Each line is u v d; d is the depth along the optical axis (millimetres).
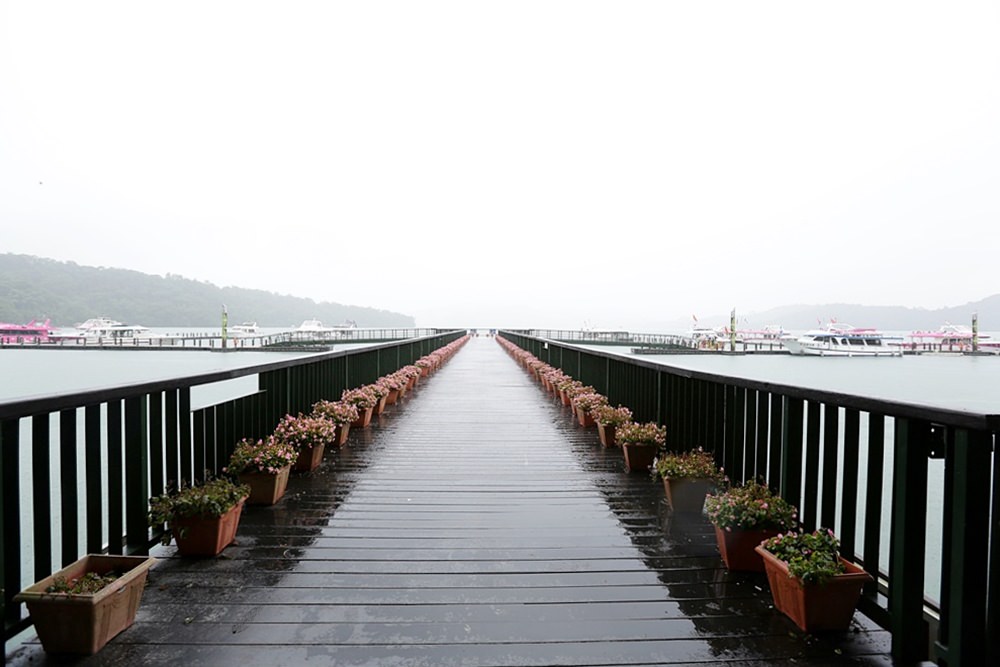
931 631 2092
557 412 8211
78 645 1977
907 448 1963
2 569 1940
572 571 2758
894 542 2021
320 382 6344
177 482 3104
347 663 1971
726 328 78125
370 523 3418
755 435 3281
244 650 2037
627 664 1988
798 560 2176
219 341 60625
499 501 3893
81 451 9625
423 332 70562
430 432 6566
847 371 36094
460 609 2371
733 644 2113
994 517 1709
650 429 4773
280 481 3846
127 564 2256
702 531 3330
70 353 44219
